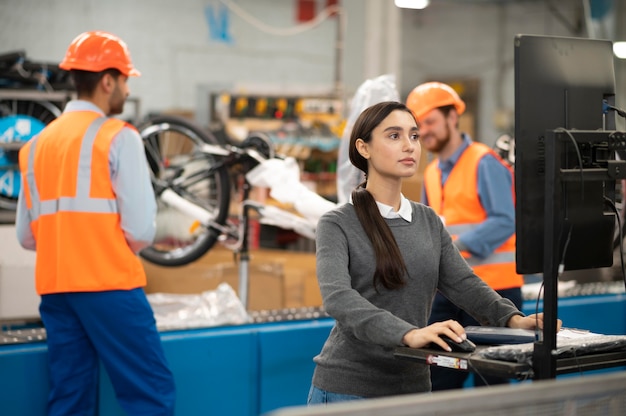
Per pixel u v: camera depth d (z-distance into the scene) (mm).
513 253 4082
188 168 5340
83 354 3523
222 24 11789
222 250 6000
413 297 2400
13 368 3510
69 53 3588
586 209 2254
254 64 12031
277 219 4391
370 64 11055
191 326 3955
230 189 4871
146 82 11375
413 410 1534
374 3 11008
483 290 2457
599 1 10500
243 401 3965
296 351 4086
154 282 5133
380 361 2361
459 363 2061
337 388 2395
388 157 2387
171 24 11477
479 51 13898
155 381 3512
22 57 4996
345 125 4453
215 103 9594
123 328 3445
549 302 2066
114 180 3465
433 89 4098
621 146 2195
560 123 2227
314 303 5141
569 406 1699
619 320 5043
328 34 12406
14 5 10492
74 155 3449
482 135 13891
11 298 4512
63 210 3432
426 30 13695
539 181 2203
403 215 2445
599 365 2162
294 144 8508
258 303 5066
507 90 13883
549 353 2045
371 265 2361
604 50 2314
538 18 13523
